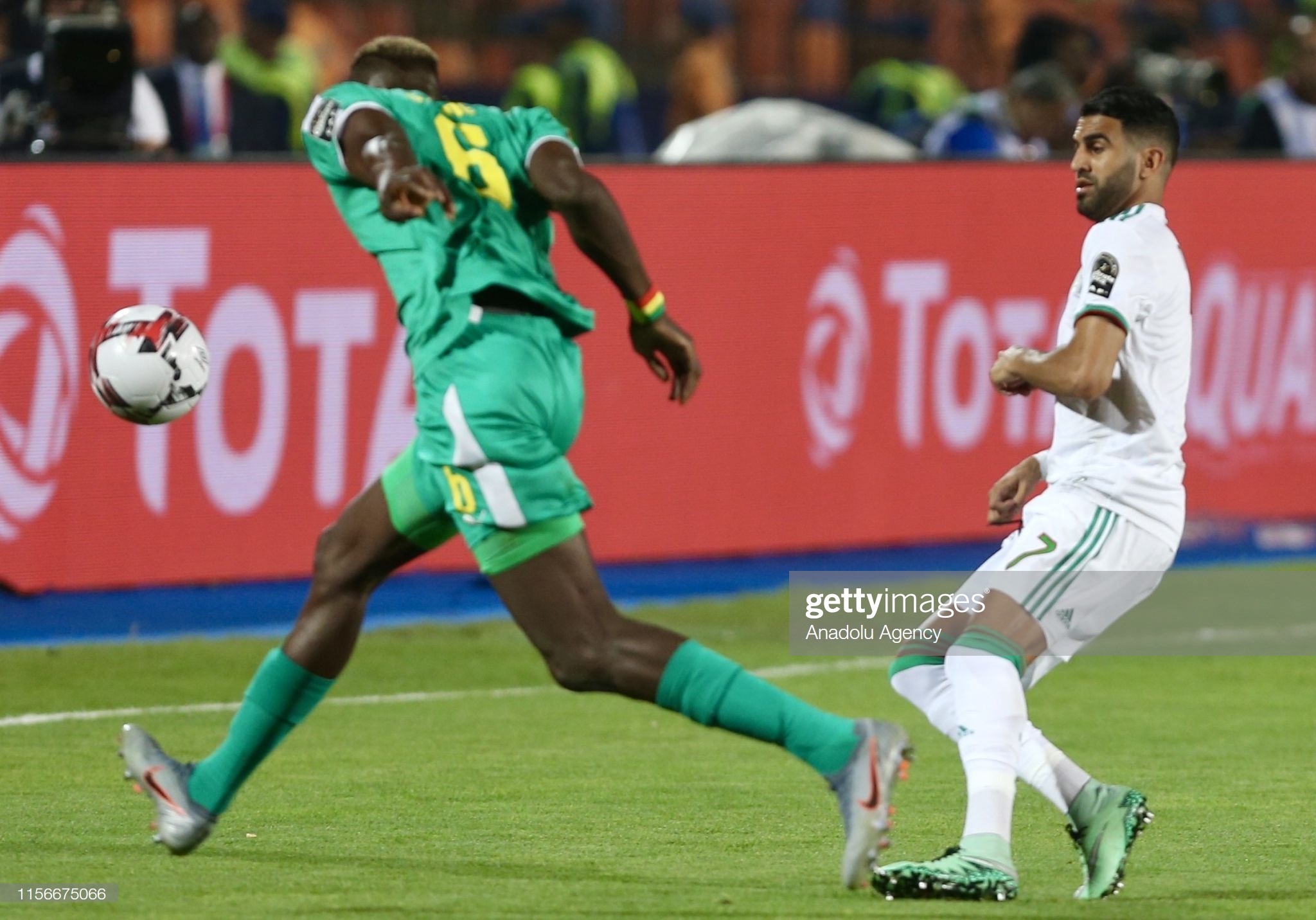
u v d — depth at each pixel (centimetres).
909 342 4003
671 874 1781
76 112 3531
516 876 1764
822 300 3919
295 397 3469
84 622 3212
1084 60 4531
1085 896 1702
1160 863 1859
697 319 3806
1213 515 4216
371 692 2817
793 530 3916
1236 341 4241
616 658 1609
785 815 2061
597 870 1795
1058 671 3056
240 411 3422
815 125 4566
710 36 5772
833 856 1862
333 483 3516
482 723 2605
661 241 3766
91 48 3512
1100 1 6397
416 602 3509
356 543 1720
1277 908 1666
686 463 3806
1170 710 2741
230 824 1991
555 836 1948
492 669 3011
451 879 1748
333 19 6072
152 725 2556
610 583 3662
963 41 6562
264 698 1733
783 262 3878
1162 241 1706
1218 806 2131
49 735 2470
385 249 1686
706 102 5747
